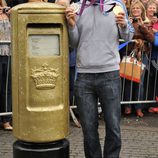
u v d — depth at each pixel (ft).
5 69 21.97
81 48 13.64
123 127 22.59
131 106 25.25
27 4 12.10
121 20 13.28
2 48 21.63
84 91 13.83
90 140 14.07
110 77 13.64
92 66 13.57
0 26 21.59
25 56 12.12
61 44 12.36
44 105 12.28
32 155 12.48
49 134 12.39
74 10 13.16
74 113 23.73
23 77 12.21
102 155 15.80
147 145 20.03
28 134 12.38
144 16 23.79
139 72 24.23
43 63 12.12
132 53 24.20
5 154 18.70
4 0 23.16
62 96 12.51
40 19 11.94
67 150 12.92
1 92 22.25
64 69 12.45
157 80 25.08
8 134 21.42
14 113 12.69
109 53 13.57
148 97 25.39
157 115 25.30
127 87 24.45
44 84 12.17
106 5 13.56
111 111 13.76
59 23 12.19
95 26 13.46
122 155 18.67
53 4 12.30
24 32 12.05
